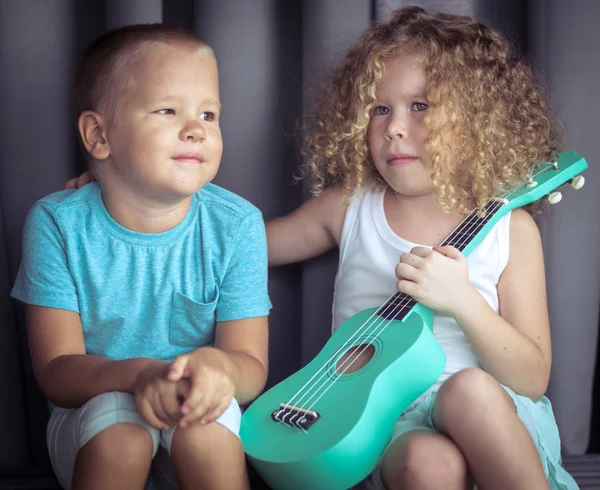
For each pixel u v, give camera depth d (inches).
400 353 44.7
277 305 62.0
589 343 60.9
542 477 41.3
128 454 39.9
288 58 60.5
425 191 53.1
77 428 41.6
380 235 54.7
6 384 59.0
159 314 49.5
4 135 59.1
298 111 60.9
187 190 45.7
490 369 49.6
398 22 56.0
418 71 52.2
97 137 47.7
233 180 61.4
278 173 61.6
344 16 59.8
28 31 58.6
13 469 58.4
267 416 45.0
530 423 46.0
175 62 46.0
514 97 56.9
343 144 58.1
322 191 59.1
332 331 56.3
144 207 47.7
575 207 60.6
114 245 48.4
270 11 59.9
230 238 49.8
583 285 60.8
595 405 61.4
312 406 44.4
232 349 48.9
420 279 47.7
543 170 56.5
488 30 56.6
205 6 59.4
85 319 49.1
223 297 49.9
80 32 59.1
